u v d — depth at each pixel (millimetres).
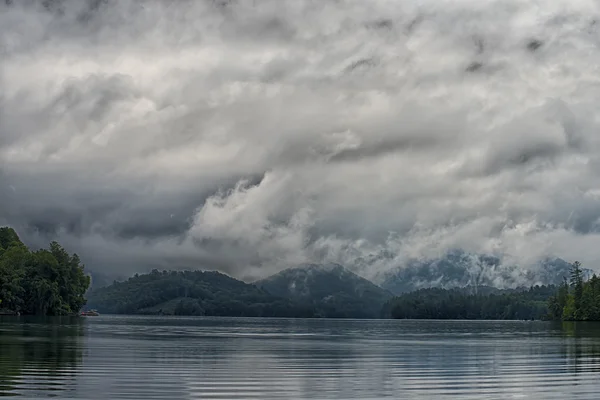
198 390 44531
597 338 129750
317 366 62625
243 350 85188
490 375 54906
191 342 102625
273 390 45281
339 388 46594
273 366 62188
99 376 50469
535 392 44812
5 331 118875
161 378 50375
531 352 83375
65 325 163625
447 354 80062
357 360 70125
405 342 113125
